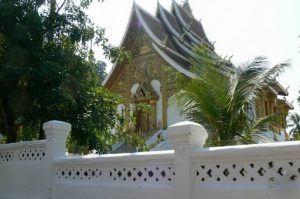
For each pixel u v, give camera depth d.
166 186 4.37
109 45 9.46
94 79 9.51
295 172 3.40
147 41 22.75
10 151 6.82
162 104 21.08
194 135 4.21
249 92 7.98
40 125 8.49
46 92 7.51
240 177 3.78
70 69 8.51
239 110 7.80
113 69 23.50
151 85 21.97
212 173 3.99
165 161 4.47
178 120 20.02
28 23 7.69
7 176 6.77
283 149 3.44
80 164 5.51
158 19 26.00
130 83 23.09
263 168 3.63
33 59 7.75
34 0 8.25
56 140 6.11
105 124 9.02
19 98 7.82
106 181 5.15
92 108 8.62
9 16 7.56
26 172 6.41
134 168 4.84
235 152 3.79
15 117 8.47
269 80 8.23
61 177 5.80
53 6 8.52
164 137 18.97
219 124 7.81
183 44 24.61
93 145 8.62
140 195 4.63
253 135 8.27
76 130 8.41
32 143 6.36
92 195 5.24
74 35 8.52
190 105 8.31
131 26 23.31
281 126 9.31
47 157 6.05
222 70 9.04
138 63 22.92
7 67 7.29
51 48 8.25
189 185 4.09
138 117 21.34
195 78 8.54
